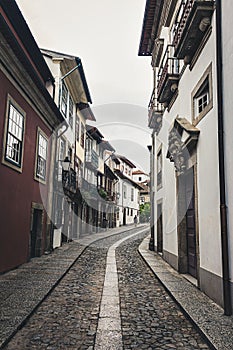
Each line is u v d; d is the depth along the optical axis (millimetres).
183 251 7492
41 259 9047
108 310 4605
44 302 4957
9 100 6863
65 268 7699
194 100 6375
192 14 5473
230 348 3197
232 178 4359
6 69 6590
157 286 6371
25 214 8148
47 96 8805
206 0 5203
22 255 8016
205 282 5406
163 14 10133
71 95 14945
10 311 4262
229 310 4254
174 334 3766
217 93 4816
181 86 7574
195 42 6012
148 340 3568
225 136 4609
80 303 4961
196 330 3885
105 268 8328
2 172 6559
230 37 4488
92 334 3705
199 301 4977
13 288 5531
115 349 3281
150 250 12188
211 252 5137
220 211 4590
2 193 6586
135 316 4430
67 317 4273
